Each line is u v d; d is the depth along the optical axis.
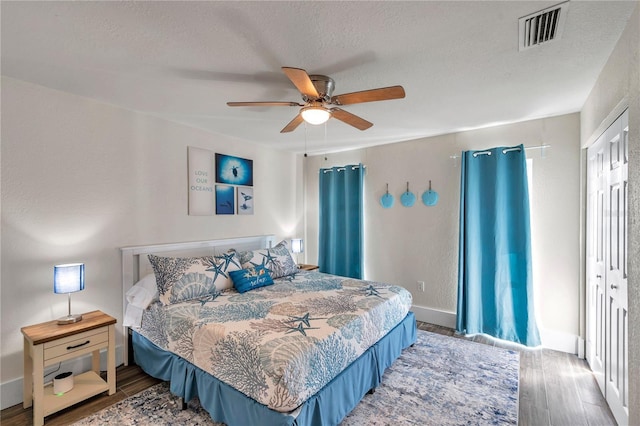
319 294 2.74
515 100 2.60
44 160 2.34
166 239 3.14
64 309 2.44
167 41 1.71
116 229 2.75
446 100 2.59
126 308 2.73
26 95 2.25
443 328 3.62
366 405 2.18
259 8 1.42
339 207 4.57
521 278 3.12
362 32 1.62
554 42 1.72
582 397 2.28
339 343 1.98
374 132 3.60
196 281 2.67
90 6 1.41
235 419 1.79
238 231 3.91
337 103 2.08
